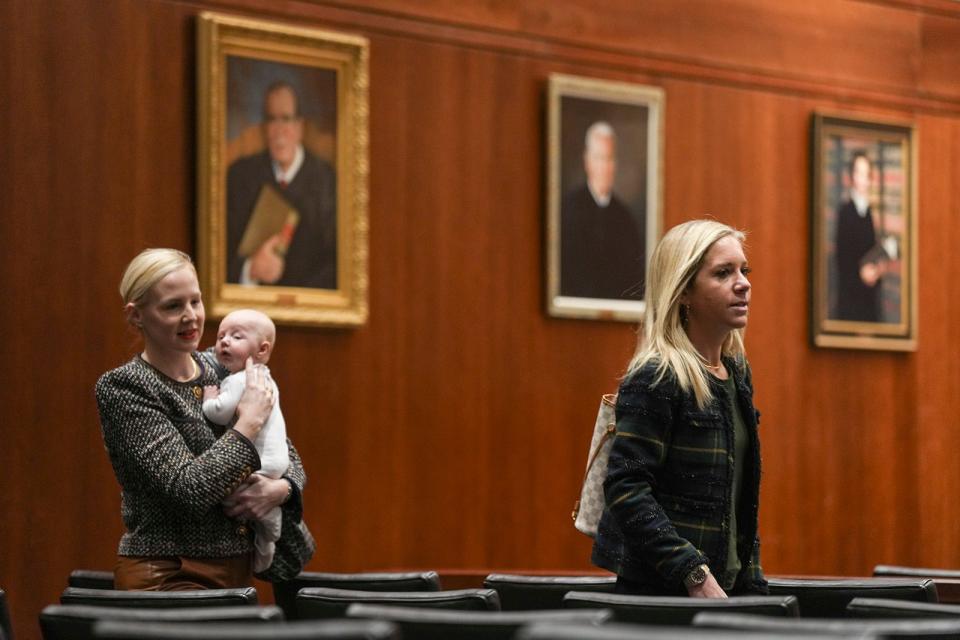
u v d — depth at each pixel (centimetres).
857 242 1380
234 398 598
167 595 462
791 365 1347
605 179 1232
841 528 1369
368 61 1119
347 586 586
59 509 966
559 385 1216
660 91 1264
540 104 1213
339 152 1094
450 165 1166
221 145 1034
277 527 597
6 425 948
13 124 959
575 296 1216
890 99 1414
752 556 557
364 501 1110
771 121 1341
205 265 1024
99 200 991
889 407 1408
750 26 1330
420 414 1142
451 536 1155
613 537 550
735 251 555
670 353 541
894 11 1419
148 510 580
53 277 971
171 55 1027
